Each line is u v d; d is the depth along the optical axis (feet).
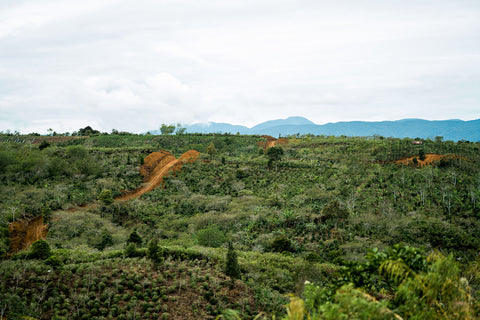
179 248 151.53
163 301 104.88
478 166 320.09
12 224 175.94
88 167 287.89
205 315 99.71
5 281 96.32
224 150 483.10
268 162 360.89
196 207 255.50
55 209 210.79
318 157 391.04
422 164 326.24
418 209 234.17
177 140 520.83
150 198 269.23
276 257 161.99
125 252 139.23
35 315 85.81
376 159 352.69
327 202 254.06
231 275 118.93
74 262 123.03
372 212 234.79
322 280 127.24
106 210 231.91
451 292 26.78
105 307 97.30
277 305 108.47
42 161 263.90
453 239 192.24
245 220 228.02
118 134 551.18
